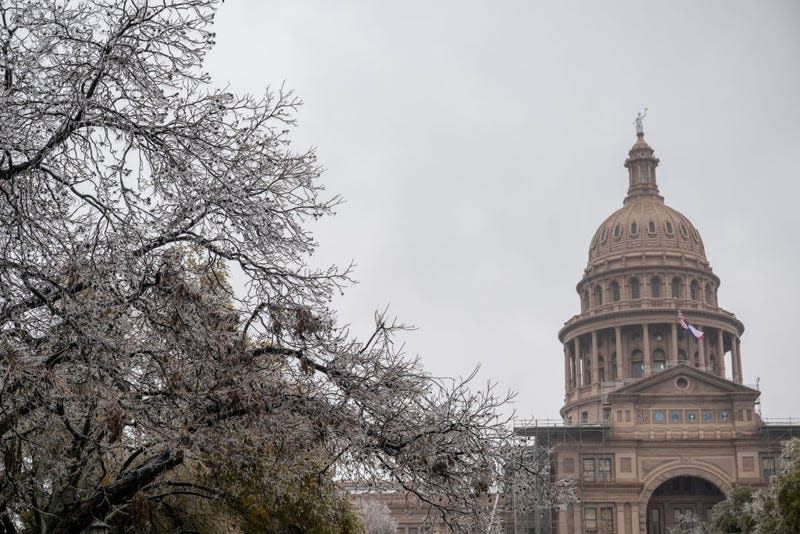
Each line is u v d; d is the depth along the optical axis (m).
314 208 16.06
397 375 16.20
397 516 102.38
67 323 13.34
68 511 16.66
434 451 15.83
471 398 16.30
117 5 14.55
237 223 14.76
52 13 13.99
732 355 153.88
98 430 16.91
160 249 15.05
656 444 124.81
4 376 12.41
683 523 117.56
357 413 15.98
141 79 14.16
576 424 132.75
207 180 14.85
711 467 123.81
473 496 16.45
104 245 14.01
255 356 16.28
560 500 17.11
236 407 15.35
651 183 165.00
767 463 122.88
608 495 123.00
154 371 15.20
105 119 13.85
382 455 16.64
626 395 126.75
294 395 15.87
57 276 14.32
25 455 16.77
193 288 15.12
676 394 126.25
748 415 124.75
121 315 14.22
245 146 15.22
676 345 146.62
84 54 14.12
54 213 13.80
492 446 16.39
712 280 155.88
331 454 16.59
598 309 152.62
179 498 25.00
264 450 17.09
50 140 13.50
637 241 156.12
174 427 14.60
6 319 13.40
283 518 28.08
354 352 16.38
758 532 52.50
